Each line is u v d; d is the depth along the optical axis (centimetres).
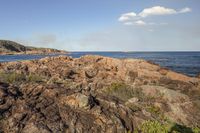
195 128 1570
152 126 1406
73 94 1619
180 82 2741
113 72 3070
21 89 1783
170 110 1825
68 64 3631
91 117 1463
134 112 1614
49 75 2972
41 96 1675
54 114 1452
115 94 2148
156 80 2781
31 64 3544
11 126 1328
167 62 7725
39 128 1312
